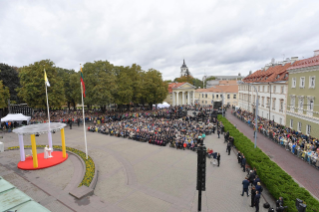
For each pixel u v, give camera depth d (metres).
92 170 18.75
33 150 18.94
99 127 38.78
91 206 13.35
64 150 22.17
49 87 40.50
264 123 40.03
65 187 15.74
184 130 33.72
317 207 11.08
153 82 63.97
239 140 26.28
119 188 16.25
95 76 47.47
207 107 76.75
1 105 39.44
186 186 16.70
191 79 142.75
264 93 47.81
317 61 27.84
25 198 8.12
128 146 28.61
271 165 17.69
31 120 43.34
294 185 13.95
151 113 57.47
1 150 16.78
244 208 13.53
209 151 24.23
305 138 27.78
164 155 24.72
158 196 15.04
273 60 53.97
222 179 18.16
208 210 13.28
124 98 54.41
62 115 52.38
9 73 47.84
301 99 32.19
